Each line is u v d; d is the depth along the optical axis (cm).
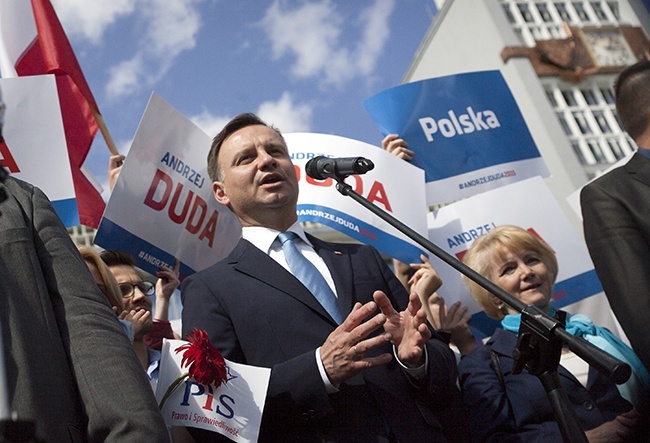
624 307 323
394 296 368
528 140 624
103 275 407
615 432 379
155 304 488
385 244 528
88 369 218
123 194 479
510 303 289
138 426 208
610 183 348
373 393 324
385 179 541
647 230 332
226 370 310
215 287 348
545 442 367
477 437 382
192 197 511
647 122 364
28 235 235
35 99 493
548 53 3284
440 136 602
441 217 568
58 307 229
